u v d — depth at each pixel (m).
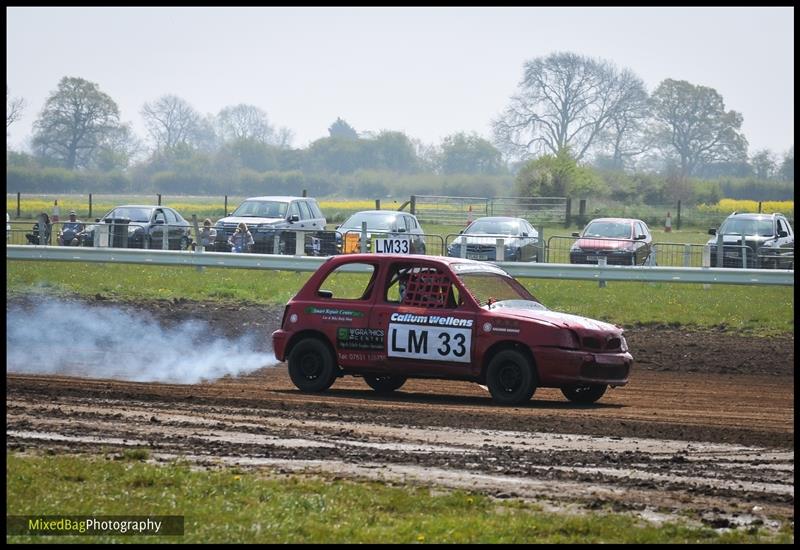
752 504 19.88
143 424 25.94
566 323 30.50
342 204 182.75
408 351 31.36
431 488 20.20
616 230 75.56
